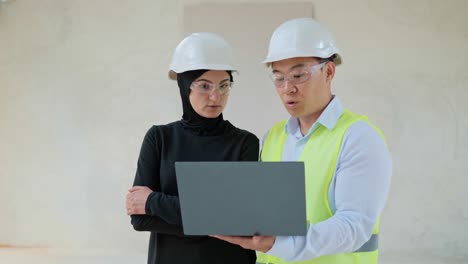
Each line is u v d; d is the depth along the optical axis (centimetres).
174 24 460
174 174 199
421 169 448
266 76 446
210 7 453
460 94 443
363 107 448
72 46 470
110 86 469
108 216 475
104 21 466
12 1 470
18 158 480
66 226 478
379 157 153
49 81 473
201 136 203
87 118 473
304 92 163
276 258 177
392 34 445
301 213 134
